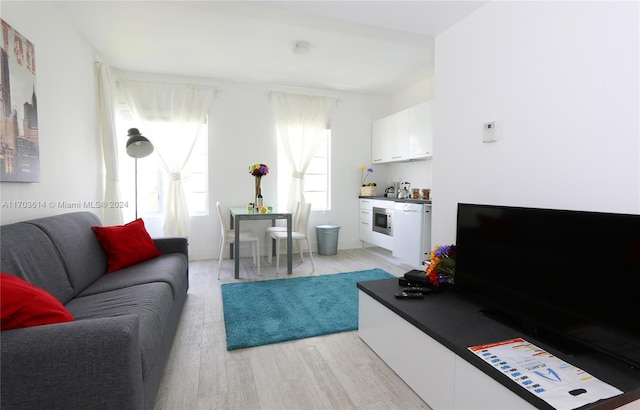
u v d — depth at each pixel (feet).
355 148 17.42
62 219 6.99
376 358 6.46
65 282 5.88
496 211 5.33
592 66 4.57
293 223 14.87
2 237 4.95
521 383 3.55
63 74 8.82
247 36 10.46
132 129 11.30
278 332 7.45
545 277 4.53
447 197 7.31
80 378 3.27
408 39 10.68
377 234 15.69
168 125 14.15
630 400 3.41
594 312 3.95
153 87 13.85
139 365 3.70
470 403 4.23
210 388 5.48
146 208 14.53
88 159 10.61
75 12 8.82
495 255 5.32
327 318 8.27
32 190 7.11
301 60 12.48
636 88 4.09
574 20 4.78
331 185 17.08
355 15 6.66
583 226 4.10
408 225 13.05
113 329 3.41
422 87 15.19
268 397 5.26
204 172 15.12
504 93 5.92
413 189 15.26
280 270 13.10
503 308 5.16
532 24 5.40
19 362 3.12
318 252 16.48
